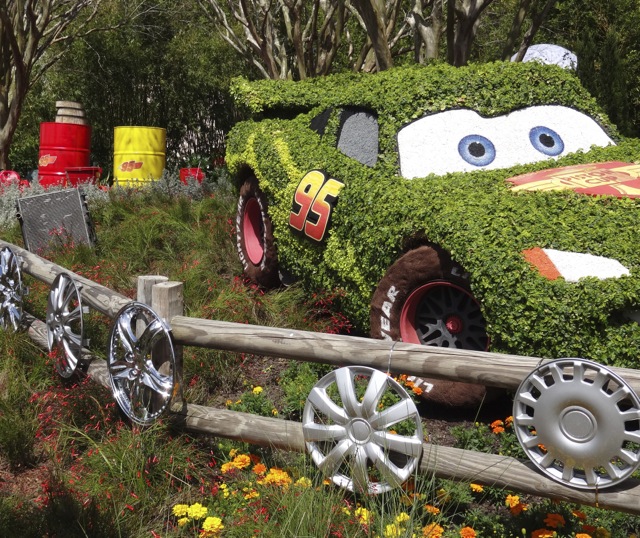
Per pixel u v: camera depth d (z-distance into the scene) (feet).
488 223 13.61
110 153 77.10
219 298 20.06
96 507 11.10
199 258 24.90
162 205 34.14
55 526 10.87
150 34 73.05
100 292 15.39
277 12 50.88
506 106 18.65
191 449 12.94
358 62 44.98
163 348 13.29
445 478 10.85
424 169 17.25
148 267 25.89
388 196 15.84
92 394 14.82
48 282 18.33
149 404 13.50
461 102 18.52
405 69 20.04
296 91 22.45
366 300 16.35
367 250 15.97
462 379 10.56
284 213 19.66
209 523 10.31
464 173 16.75
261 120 23.35
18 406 15.33
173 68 75.61
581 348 11.78
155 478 12.38
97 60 73.92
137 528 11.22
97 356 16.80
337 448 11.20
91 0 64.49
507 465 10.39
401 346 11.12
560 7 54.80
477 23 32.40
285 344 12.09
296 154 19.84
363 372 11.13
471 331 14.28
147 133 50.11
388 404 14.24
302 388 15.10
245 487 11.52
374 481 11.46
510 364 10.17
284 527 9.92
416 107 18.24
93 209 33.32
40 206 27.55
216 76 71.97
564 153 18.29
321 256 18.22
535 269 12.42
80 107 53.62
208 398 16.17
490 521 10.94
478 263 12.95
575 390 9.49
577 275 12.24
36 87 75.72
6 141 55.11
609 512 10.95
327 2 45.06
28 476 13.28
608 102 46.16
